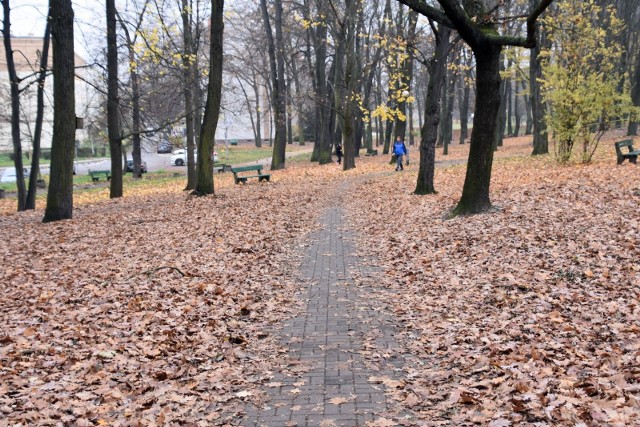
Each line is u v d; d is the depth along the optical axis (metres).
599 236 9.68
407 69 27.45
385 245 11.59
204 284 8.62
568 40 20.73
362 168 33.06
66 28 16.00
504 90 46.78
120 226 14.74
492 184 19.06
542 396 4.45
